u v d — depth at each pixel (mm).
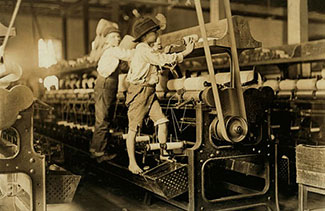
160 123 4570
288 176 5352
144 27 4625
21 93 3844
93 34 13969
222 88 4273
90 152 6363
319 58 6383
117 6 11586
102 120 5809
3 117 3775
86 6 12586
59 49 13148
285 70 7336
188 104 4883
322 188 4082
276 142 4789
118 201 5496
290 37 7828
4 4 8047
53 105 9742
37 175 3943
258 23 11719
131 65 4617
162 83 5195
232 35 4258
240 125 4254
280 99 6219
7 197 4688
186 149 4348
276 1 11500
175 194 4312
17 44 12445
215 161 4707
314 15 9188
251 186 5703
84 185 6406
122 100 6543
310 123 6215
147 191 5289
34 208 3939
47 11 12992
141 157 5516
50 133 9125
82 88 8117
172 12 12500
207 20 10820
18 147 3867
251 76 4832
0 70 4148
